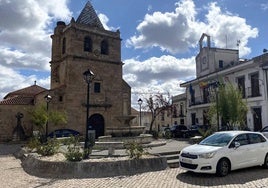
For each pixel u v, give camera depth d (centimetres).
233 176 973
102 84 3369
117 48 3581
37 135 2366
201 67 3897
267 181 885
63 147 1706
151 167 1124
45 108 2666
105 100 3369
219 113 2211
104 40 3506
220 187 820
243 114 2234
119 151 1488
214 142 1063
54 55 3506
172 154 1401
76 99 3144
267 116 2533
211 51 3703
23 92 3953
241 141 1058
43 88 4256
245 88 2806
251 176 967
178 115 4688
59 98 3109
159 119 5809
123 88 3694
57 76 3453
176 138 2998
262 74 2591
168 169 1148
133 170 1088
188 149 1028
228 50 3778
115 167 1075
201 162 954
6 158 1783
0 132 3148
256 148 1079
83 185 895
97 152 1438
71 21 3228
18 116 3212
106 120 3341
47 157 1312
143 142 1984
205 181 906
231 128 2222
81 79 3209
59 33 3550
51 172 1093
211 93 3039
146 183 892
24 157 1581
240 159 1021
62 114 2795
